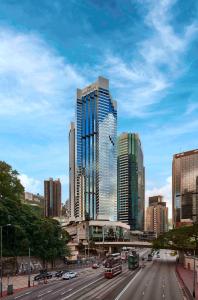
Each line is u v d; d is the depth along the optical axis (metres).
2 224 106.88
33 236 117.69
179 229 158.25
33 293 65.19
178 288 75.56
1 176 122.19
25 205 131.00
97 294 63.91
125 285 78.50
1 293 64.81
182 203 188.50
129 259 122.69
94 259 177.12
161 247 161.88
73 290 69.19
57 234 133.62
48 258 123.12
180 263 156.88
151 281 87.69
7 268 99.94
